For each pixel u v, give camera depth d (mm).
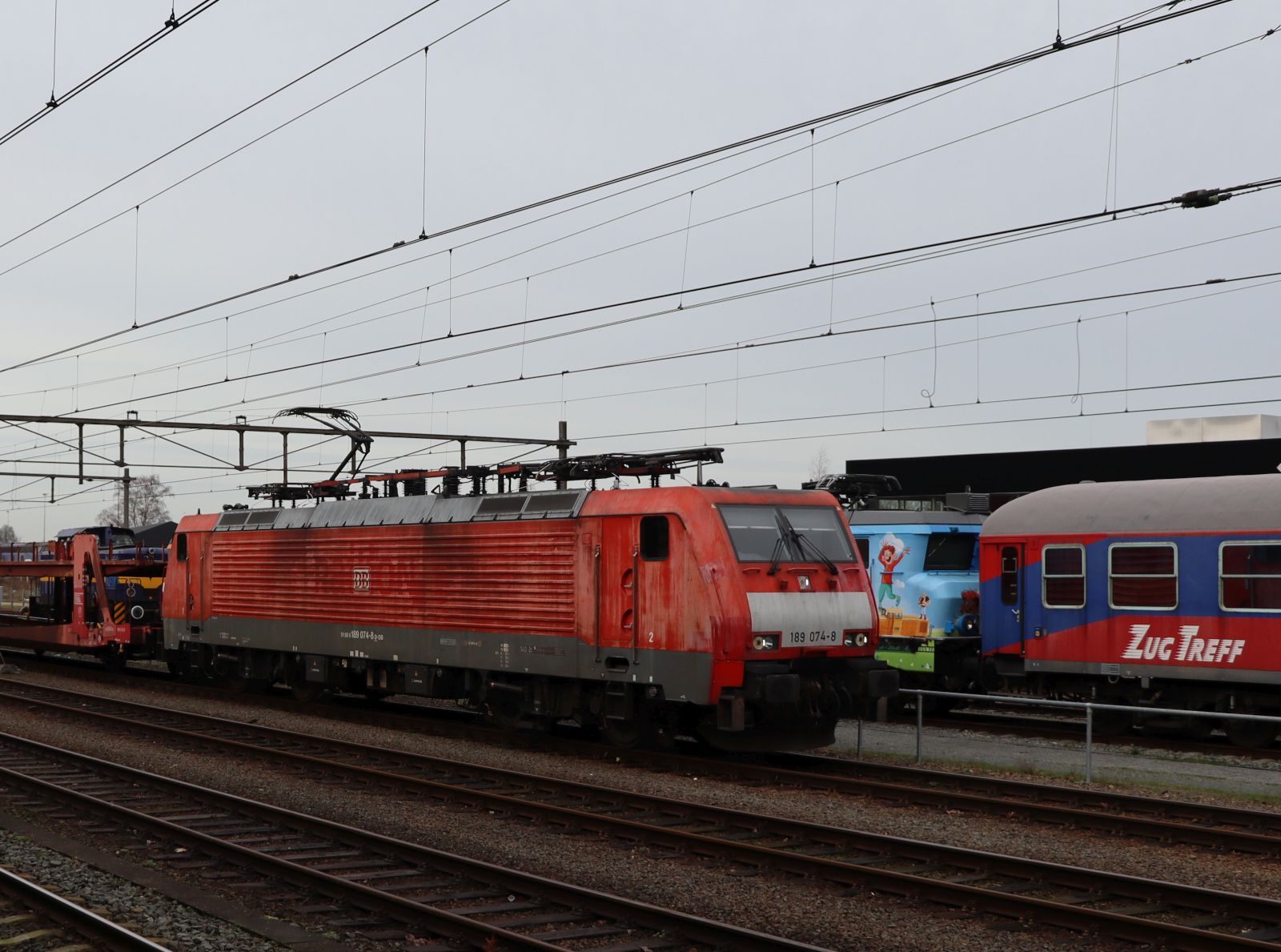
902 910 9328
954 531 22562
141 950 8133
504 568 18141
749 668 15164
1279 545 16969
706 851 10969
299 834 11898
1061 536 19547
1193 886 9906
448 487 19734
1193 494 18203
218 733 19219
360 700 25172
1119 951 8359
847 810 12906
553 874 10367
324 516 21953
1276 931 8625
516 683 18297
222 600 24328
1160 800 12508
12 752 17062
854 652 16406
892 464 37938
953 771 15469
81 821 12445
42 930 8781
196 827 12164
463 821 12484
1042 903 8922
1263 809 13039
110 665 31531
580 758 16797
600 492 17000
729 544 15453
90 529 34281
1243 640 17266
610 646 16422
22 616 34750
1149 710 14234
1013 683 20812
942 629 21969
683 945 8484
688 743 18109
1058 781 14789
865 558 23156
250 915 9211
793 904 9477
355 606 20953
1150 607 18375
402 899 9047
